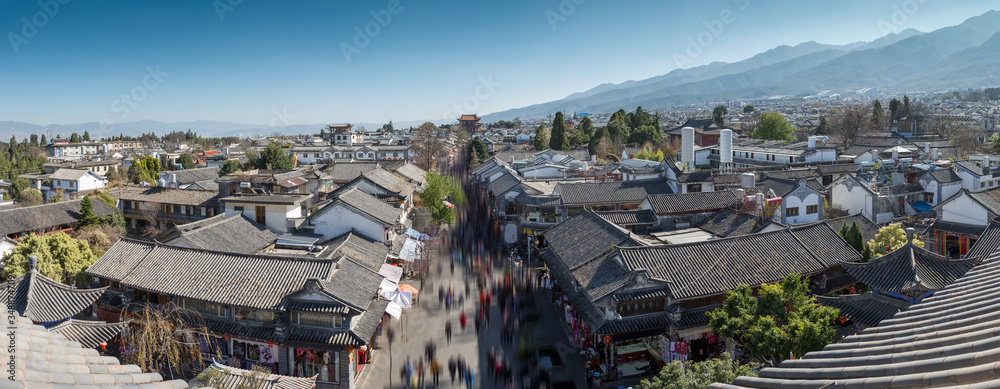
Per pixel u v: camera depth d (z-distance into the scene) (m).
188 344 35.69
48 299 36.28
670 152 130.75
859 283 42.56
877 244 47.66
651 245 41.75
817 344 28.89
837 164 92.38
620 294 36.75
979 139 137.88
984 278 14.38
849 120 139.25
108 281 43.97
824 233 45.53
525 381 37.16
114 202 77.19
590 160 124.50
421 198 81.81
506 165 101.00
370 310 40.66
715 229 56.22
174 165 138.88
